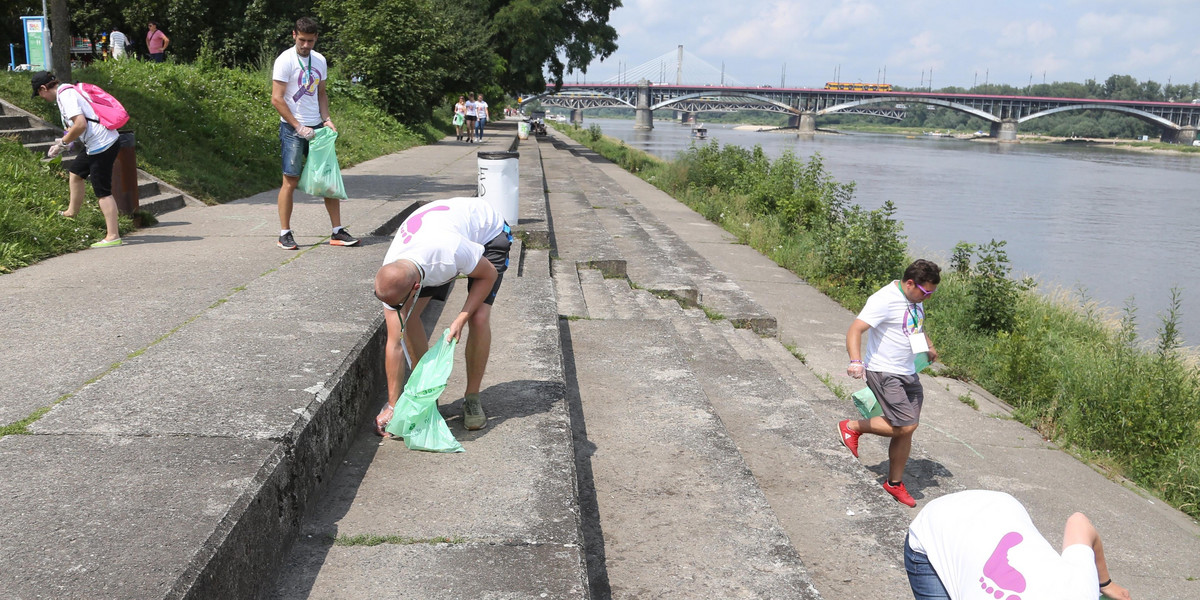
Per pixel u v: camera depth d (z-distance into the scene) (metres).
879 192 39.81
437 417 3.57
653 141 90.06
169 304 4.77
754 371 6.42
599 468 4.07
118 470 2.62
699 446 4.34
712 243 16.09
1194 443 7.01
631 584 3.13
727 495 3.85
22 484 2.52
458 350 4.98
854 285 12.12
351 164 15.96
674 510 3.69
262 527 2.57
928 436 6.91
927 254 19.58
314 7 30.12
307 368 3.64
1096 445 7.26
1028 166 71.56
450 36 33.47
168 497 2.46
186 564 2.11
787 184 19.06
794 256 14.18
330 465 3.33
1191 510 6.09
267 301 4.87
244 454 2.76
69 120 6.39
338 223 6.84
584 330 6.52
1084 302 14.55
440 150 22.06
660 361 5.72
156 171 9.31
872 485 4.52
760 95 187.12
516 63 39.62
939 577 2.60
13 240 6.05
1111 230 28.91
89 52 28.36
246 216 8.42
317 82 6.48
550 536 2.87
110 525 2.29
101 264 5.95
